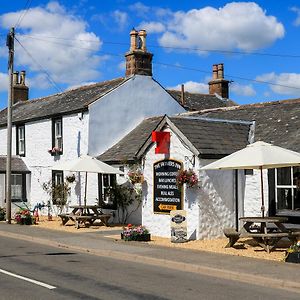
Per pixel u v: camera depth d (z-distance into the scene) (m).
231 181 17.27
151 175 18.12
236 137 18.09
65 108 26.92
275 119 19.58
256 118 20.55
